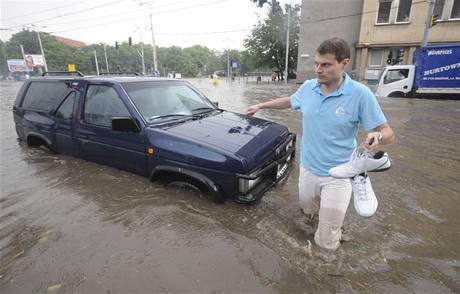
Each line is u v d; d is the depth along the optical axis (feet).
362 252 7.83
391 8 70.33
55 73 16.93
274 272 6.95
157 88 12.98
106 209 9.70
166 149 10.09
